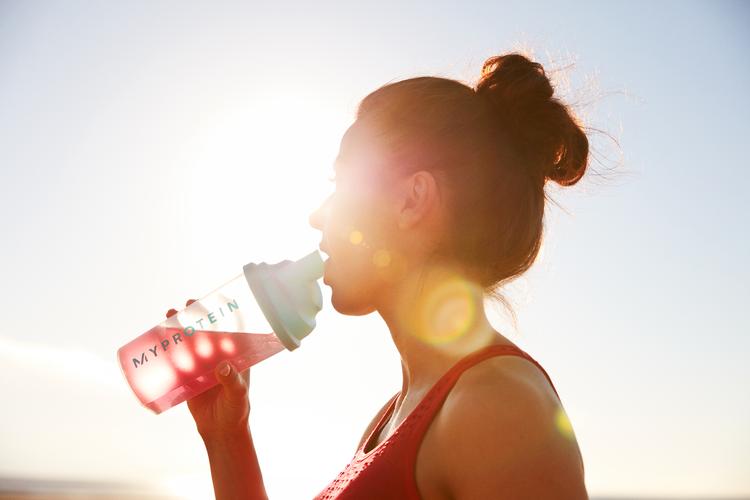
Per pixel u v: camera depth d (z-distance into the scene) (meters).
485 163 0.85
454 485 0.66
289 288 1.14
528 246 0.86
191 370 1.21
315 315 1.18
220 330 1.20
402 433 0.73
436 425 0.70
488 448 0.62
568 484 0.60
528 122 0.87
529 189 0.86
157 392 1.23
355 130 0.91
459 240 0.84
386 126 0.88
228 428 1.21
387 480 0.72
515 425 0.62
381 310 0.91
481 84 0.89
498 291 0.93
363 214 0.88
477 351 0.74
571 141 0.89
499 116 0.87
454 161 0.85
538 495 0.59
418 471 0.70
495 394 0.65
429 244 0.85
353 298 0.90
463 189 0.84
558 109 0.89
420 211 0.84
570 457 0.61
